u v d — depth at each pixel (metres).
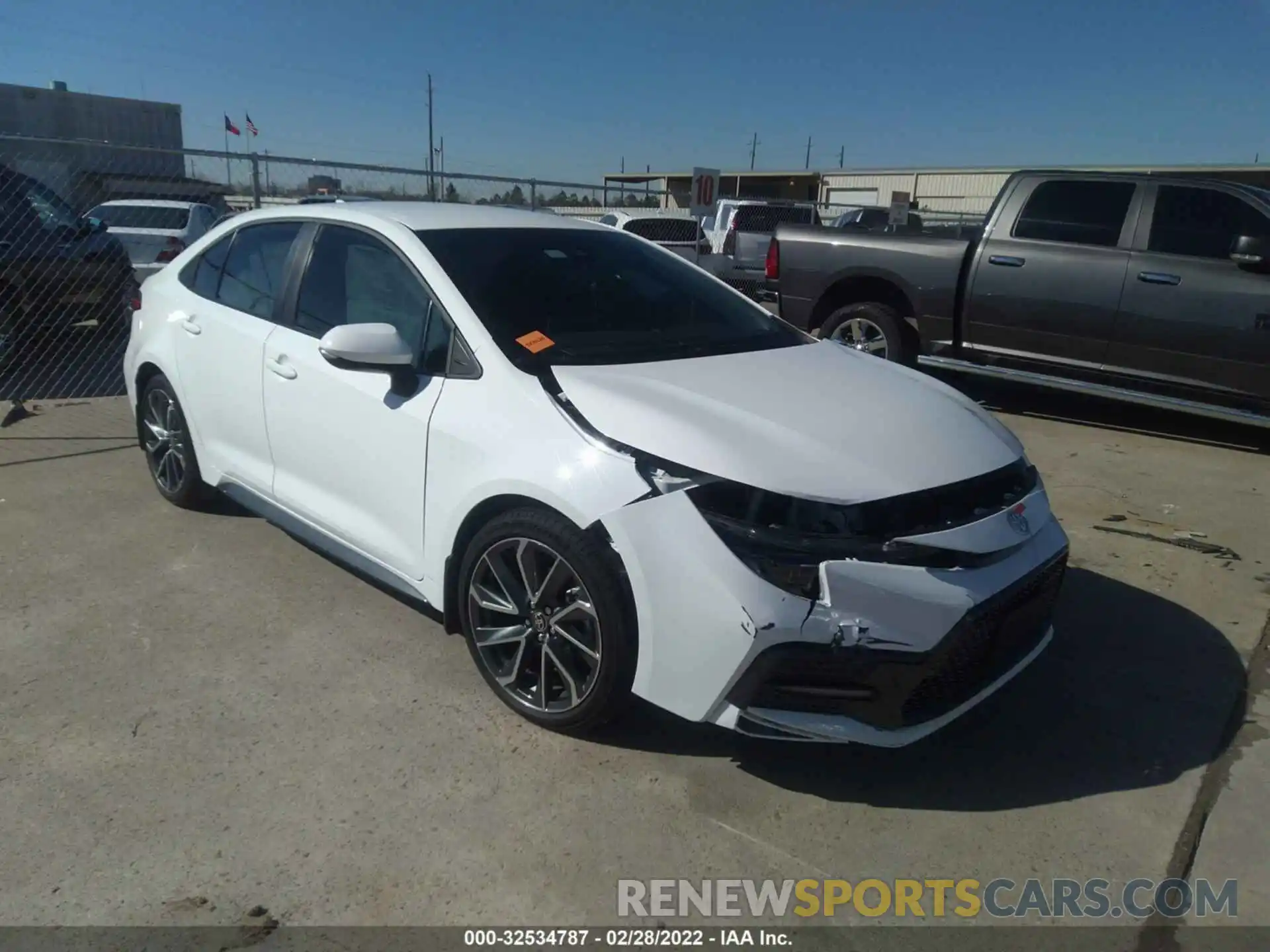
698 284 4.23
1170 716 3.44
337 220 3.99
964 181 31.38
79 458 5.96
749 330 3.98
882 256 8.00
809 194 41.72
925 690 2.78
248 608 3.98
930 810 2.89
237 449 4.34
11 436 6.46
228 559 4.45
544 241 3.94
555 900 2.48
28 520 4.87
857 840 2.75
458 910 2.44
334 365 3.41
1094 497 5.78
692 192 11.22
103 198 12.11
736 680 2.66
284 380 3.89
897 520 2.74
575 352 3.33
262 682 3.43
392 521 3.51
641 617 2.78
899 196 17.98
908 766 3.10
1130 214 7.05
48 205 8.98
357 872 2.54
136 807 2.76
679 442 2.81
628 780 2.96
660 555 2.72
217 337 4.31
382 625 3.87
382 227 3.79
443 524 3.28
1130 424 7.67
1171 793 3.01
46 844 2.60
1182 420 7.82
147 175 9.29
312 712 3.25
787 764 3.07
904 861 2.68
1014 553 2.95
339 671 3.51
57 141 6.89
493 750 3.08
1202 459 6.66
